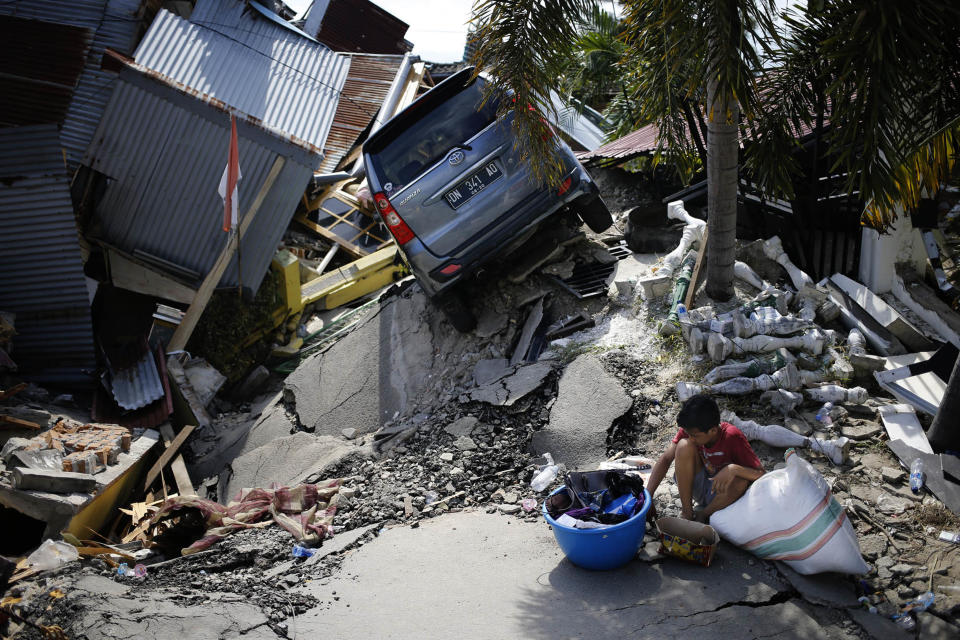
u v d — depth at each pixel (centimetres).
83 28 1058
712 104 524
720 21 480
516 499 513
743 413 530
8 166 880
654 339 621
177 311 945
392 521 521
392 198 671
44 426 710
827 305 620
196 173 1019
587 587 397
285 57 1256
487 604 393
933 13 426
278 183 1036
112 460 662
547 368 625
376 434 658
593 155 1045
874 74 437
